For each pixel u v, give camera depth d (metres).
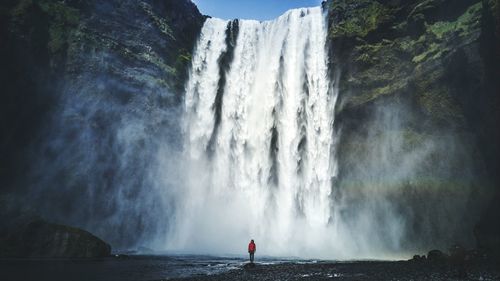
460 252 21.47
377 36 51.50
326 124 53.34
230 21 62.53
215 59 60.47
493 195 37.28
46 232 32.97
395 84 48.41
